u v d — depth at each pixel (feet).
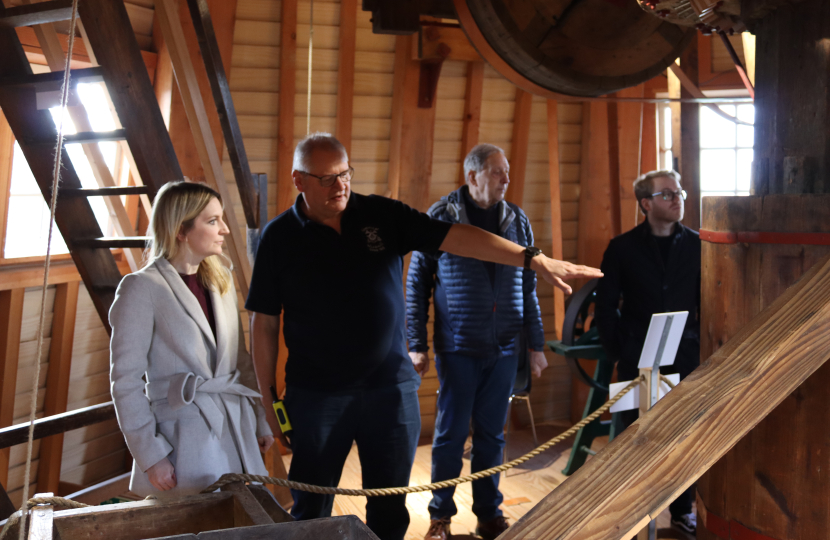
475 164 9.30
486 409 9.53
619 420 10.66
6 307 10.41
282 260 6.94
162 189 6.03
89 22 6.44
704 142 14.56
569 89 7.70
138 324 5.71
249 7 12.19
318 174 6.58
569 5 6.95
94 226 7.74
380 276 6.95
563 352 11.94
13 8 6.77
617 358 10.09
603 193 15.35
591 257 15.42
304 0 12.45
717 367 3.59
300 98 13.07
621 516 3.17
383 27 9.68
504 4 6.97
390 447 7.03
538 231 15.75
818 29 4.47
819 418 4.18
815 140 4.50
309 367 6.88
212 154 8.87
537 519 3.12
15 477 11.17
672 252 9.77
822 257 4.15
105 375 12.53
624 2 6.98
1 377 10.43
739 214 4.70
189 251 6.06
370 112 13.71
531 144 15.25
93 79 6.82
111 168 12.15
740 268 4.74
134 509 4.71
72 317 11.42
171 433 5.76
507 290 9.47
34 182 11.16
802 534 4.31
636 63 7.61
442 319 9.48
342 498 11.65
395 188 13.93
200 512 4.90
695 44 13.62
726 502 4.74
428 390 15.10
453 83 14.10
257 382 6.93
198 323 5.94
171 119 11.69
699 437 3.33
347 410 6.85
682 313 6.59
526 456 6.10
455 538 9.99
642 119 15.19
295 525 4.08
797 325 3.61
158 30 11.58
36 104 7.20
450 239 7.07
